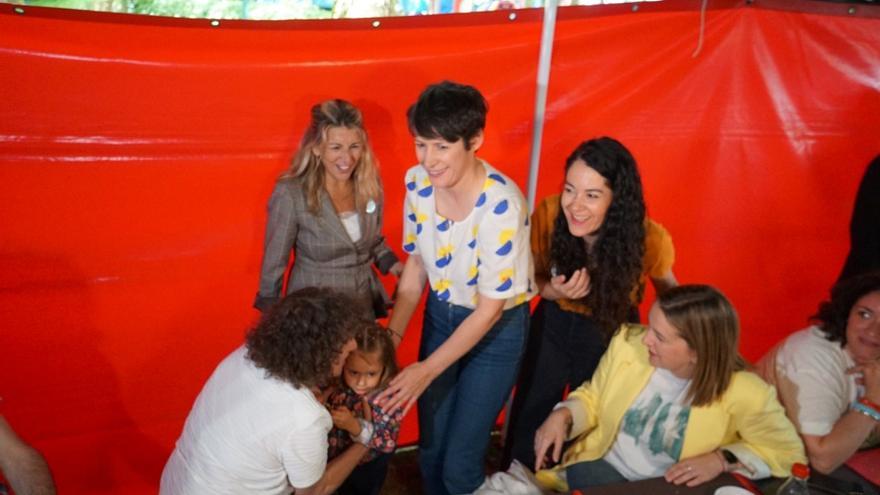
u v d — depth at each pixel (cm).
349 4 339
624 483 163
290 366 155
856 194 290
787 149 279
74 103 209
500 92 250
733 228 289
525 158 262
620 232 207
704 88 266
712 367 175
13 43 198
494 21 241
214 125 227
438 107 159
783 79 270
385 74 238
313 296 163
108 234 226
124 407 247
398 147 250
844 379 198
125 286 233
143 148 221
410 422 300
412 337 292
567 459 210
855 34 268
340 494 231
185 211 233
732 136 274
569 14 247
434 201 186
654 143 270
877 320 189
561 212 218
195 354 252
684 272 293
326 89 234
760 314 308
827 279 304
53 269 222
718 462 171
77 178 217
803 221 292
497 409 213
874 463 190
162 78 216
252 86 227
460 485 222
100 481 252
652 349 182
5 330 222
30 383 231
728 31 259
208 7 321
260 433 156
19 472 154
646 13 252
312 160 211
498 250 179
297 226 216
